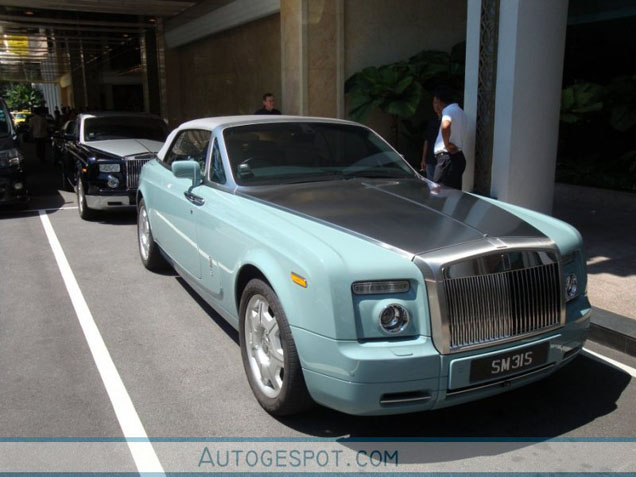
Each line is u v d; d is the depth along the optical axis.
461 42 11.80
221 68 17.06
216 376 4.04
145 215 6.38
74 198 11.37
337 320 2.91
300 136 4.82
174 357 4.34
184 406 3.64
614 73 13.16
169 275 6.36
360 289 2.93
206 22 16.58
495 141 7.12
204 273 4.49
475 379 3.04
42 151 18.69
